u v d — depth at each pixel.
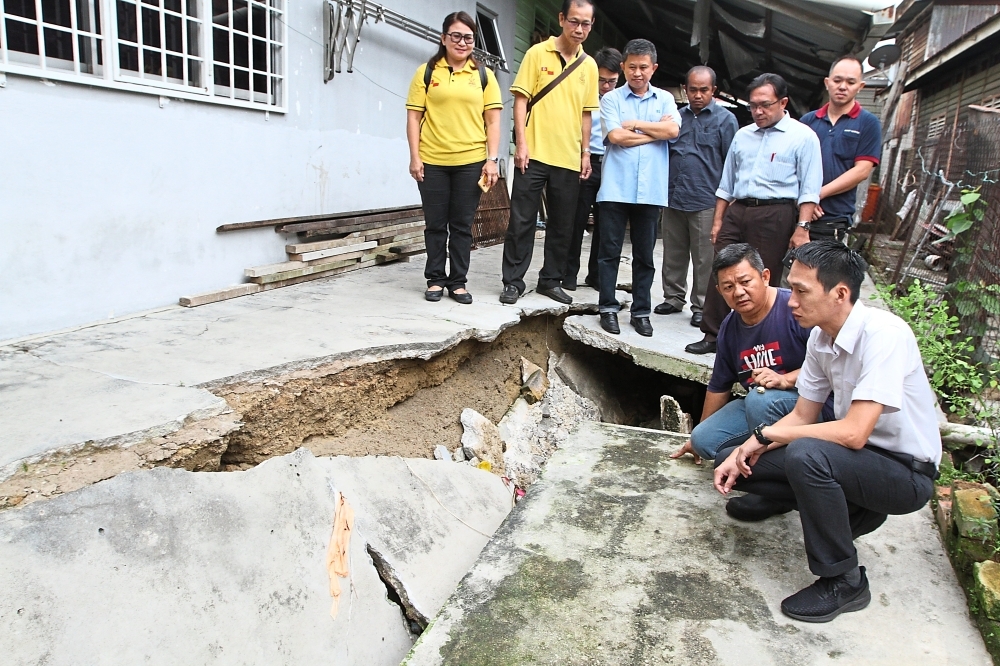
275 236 5.25
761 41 8.98
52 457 2.32
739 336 3.28
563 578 2.64
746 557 2.81
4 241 3.49
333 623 2.50
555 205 5.06
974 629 2.44
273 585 2.46
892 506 2.51
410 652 2.25
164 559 2.29
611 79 5.65
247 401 3.09
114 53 3.87
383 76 6.46
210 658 2.17
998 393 4.38
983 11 12.38
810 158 4.32
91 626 2.03
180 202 4.42
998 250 4.69
